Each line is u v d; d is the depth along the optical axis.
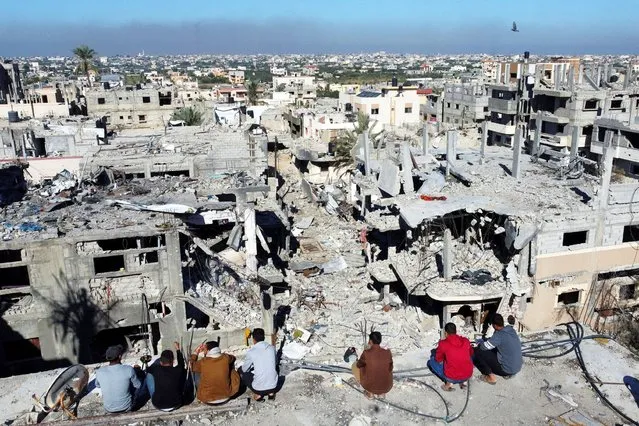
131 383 11.57
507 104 71.62
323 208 56.44
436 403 11.97
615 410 11.70
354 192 53.06
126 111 83.81
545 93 66.62
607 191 27.52
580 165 35.50
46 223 26.31
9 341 25.27
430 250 29.97
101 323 26.14
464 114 81.88
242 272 30.56
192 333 24.53
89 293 25.69
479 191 31.47
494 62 149.50
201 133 54.28
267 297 29.27
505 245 27.75
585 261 28.03
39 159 43.06
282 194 62.19
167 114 85.31
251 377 11.93
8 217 27.31
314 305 33.56
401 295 32.97
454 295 25.89
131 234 25.48
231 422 11.42
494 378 12.62
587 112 63.31
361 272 38.88
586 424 11.33
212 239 31.61
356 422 11.30
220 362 11.61
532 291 27.61
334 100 105.31
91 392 12.41
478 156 42.53
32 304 25.33
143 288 26.42
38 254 24.58
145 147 46.75
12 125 57.59
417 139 66.69
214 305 28.11
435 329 29.05
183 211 27.80
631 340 27.88
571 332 14.59
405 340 28.17
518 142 33.78
